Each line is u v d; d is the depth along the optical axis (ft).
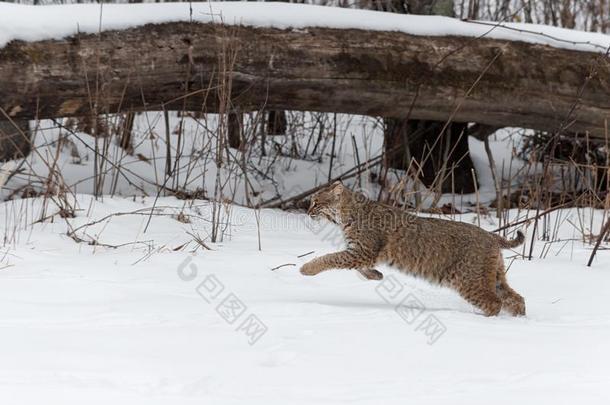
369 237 25.21
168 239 31.94
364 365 17.46
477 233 24.16
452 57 36.45
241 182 42.75
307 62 34.83
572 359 18.22
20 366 16.61
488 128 42.22
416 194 38.27
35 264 27.07
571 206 39.83
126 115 43.16
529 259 31.17
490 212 39.50
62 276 25.46
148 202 36.27
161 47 33.32
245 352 18.17
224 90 32.58
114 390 15.12
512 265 30.01
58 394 14.79
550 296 25.91
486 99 36.94
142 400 14.60
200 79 34.24
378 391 15.58
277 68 34.55
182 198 37.65
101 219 32.37
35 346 18.11
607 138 38.22
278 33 34.60
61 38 32.19
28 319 20.57
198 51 33.76
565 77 37.35
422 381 16.34
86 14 32.99
